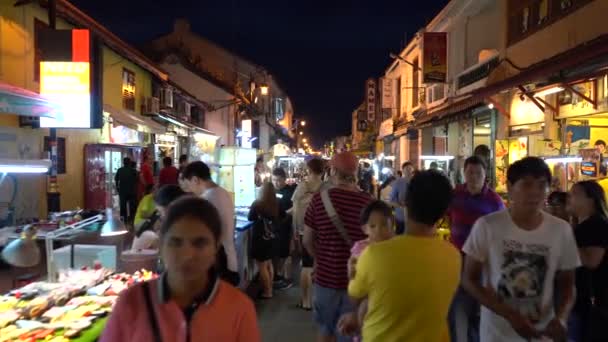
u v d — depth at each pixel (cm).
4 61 1095
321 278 459
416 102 2709
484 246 310
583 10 990
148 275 492
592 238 392
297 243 954
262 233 794
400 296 272
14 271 546
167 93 2322
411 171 1012
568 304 305
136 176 1539
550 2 1137
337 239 450
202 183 534
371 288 283
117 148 1750
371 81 4069
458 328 480
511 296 298
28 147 1173
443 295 278
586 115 927
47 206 1207
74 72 1061
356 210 451
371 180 2012
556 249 301
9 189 1081
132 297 208
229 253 520
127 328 203
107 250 517
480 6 1691
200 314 204
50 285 443
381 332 277
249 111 3959
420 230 286
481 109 1412
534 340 295
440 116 1650
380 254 280
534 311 297
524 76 904
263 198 794
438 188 282
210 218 212
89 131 1543
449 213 516
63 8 1271
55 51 1056
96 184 1562
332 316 457
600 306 397
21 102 848
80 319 383
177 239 205
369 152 4328
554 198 544
